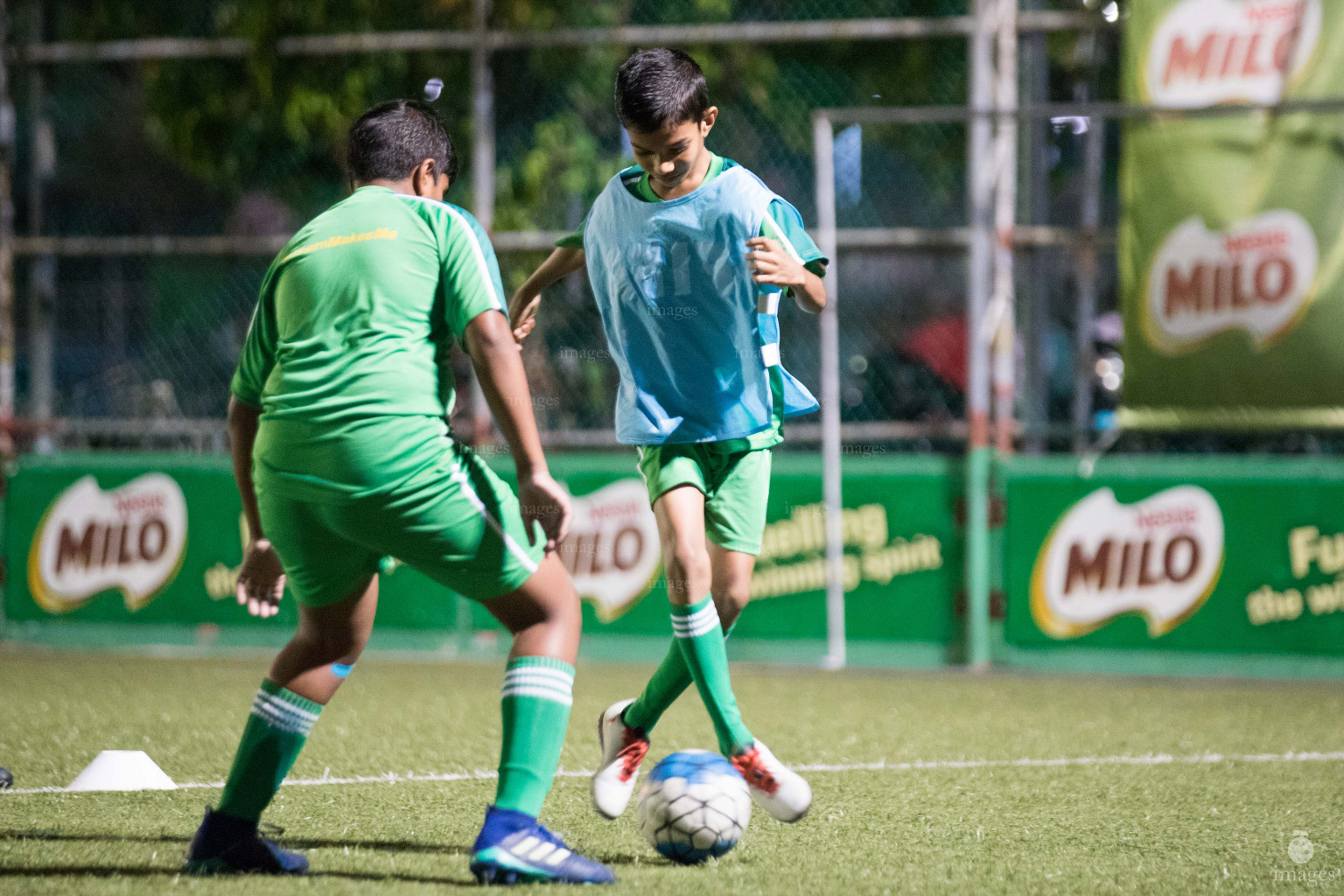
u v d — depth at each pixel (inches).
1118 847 458.3
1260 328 975.6
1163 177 986.7
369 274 382.0
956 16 1175.0
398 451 371.9
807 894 378.9
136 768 571.5
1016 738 726.5
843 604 1050.1
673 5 1218.6
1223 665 990.4
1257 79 986.1
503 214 1206.9
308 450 374.3
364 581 402.9
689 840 423.8
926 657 1039.0
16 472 1162.6
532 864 379.2
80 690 891.4
